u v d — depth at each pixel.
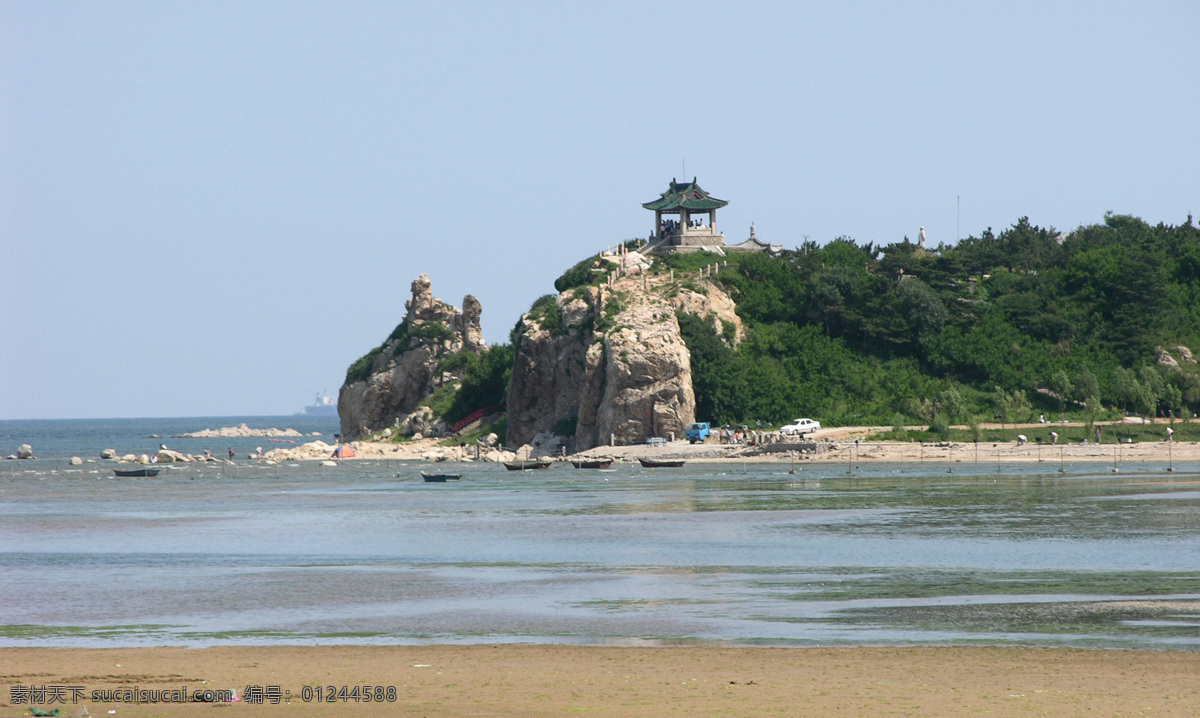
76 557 190.88
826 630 120.81
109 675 97.62
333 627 126.00
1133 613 128.25
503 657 106.25
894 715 83.81
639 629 122.56
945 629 120.44
